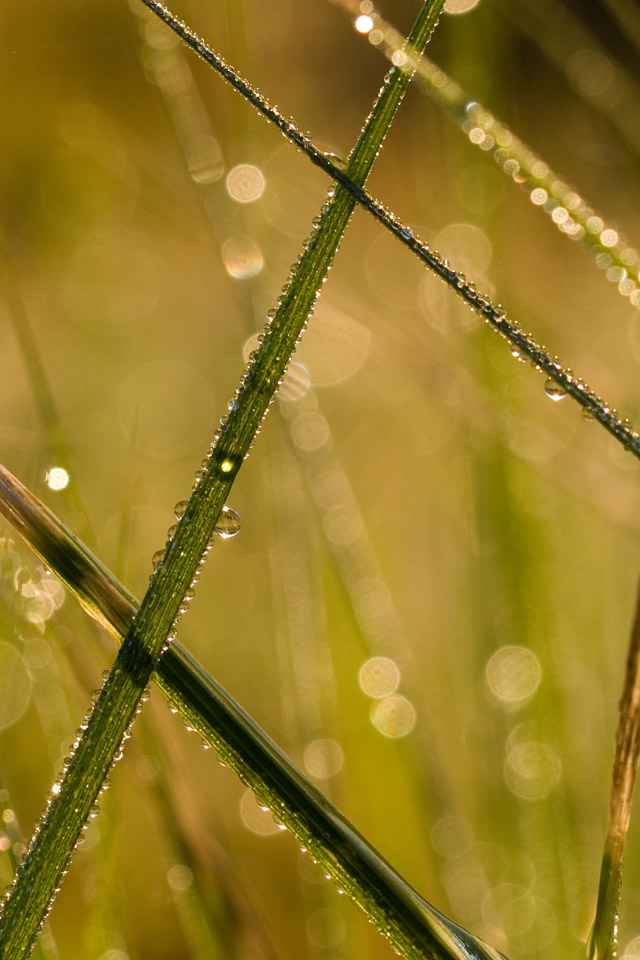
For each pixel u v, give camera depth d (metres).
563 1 0.60
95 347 0.81
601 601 0.49
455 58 0.46
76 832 0.37
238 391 0.38
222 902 0.40
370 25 0.43
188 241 0.84
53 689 0.42
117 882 0.42
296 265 0.38
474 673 0.45
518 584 0.44
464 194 0.47
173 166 0.57
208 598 0.59
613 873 0.37
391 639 0.46
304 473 0.45
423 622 0.57
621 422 0.38
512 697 0.44
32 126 0.84
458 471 0.56
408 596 0.59
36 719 0.44
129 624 0.38
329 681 0.44
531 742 0.43
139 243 0.85
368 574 0.47
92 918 0.41
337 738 0.43
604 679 0.47
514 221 0.54
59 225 0.85
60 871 0.37
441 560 0.58
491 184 0.47
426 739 0.44
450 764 0.47
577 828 0.43
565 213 0.42
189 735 0.50
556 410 0.53
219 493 0.37
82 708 0.42
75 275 0.84
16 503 0.38
